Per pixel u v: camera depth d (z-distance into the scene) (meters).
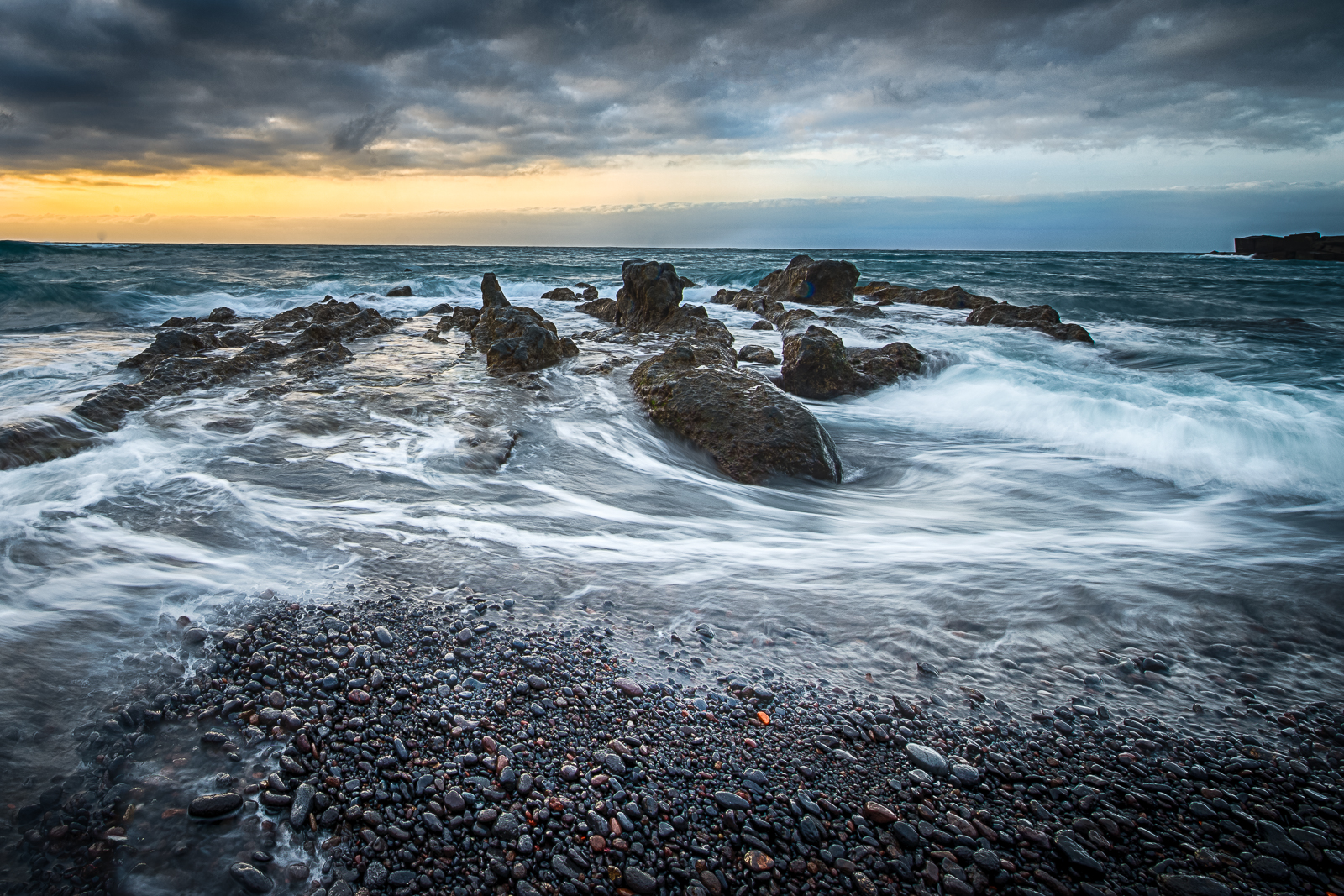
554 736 2.90
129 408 7.26
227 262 43.06
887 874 2.38
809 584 4.38
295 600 3.81
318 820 2.43
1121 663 3.62
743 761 2.84
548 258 71.25
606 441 7.52
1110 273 41.06
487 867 2.31
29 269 28.77
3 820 2.32
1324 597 4.26
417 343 13.11
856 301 22.36
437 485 5.84
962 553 4.99
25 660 3.09
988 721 3.15
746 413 7.71
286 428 6.99
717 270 40.59
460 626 3.66
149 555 4.20
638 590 4.21
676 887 2.29
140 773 2.55
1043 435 8.61
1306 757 2.98
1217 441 7.52
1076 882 2.37
